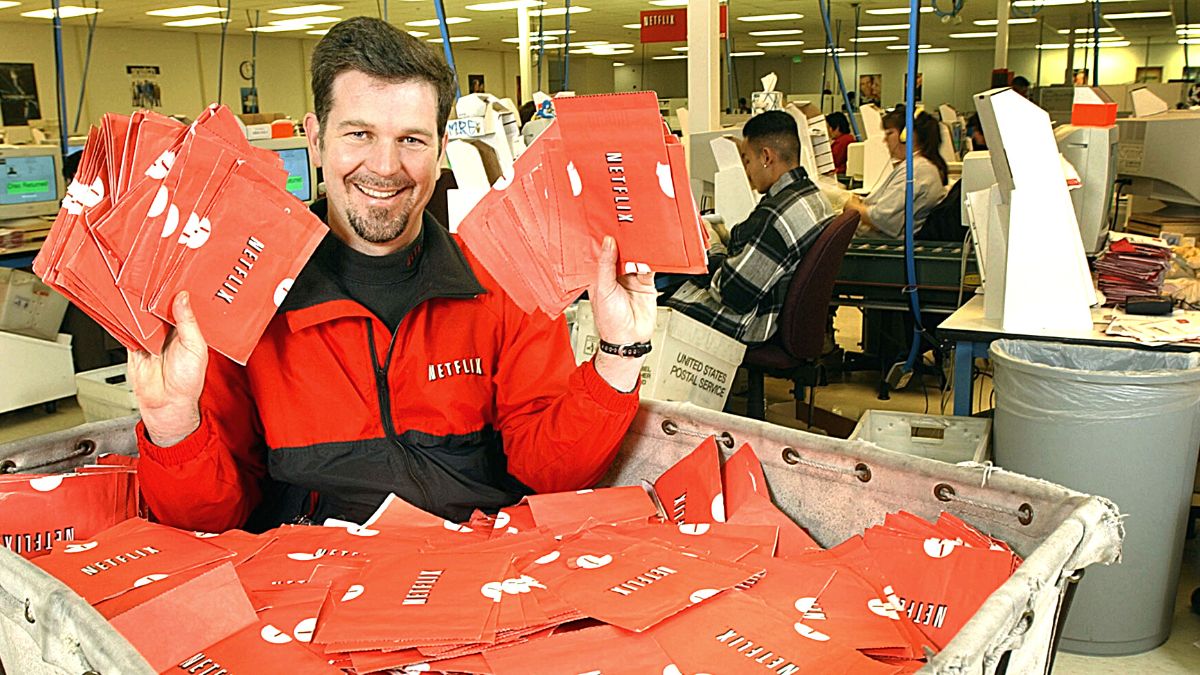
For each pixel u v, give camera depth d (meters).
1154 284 2.67
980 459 2.24
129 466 1.39
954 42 19.81
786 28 16.86
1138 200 4.10
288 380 1.36
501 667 0.87
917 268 3.82
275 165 1.09
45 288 4.35
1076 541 0.97
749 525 1.22
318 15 13.86
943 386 4.14
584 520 1.24
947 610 1.03
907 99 3.42
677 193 1.06
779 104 5.12
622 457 1.50
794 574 1.06
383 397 1.37
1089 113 2.85
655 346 2.71
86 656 0.79
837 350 4.86
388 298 1.40
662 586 0.99
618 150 1.05
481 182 2.66
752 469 1.31
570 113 1.04
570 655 0.88
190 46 16.00
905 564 1.08
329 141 1.29
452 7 12.84
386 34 1.27
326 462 1.36
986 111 2.49
